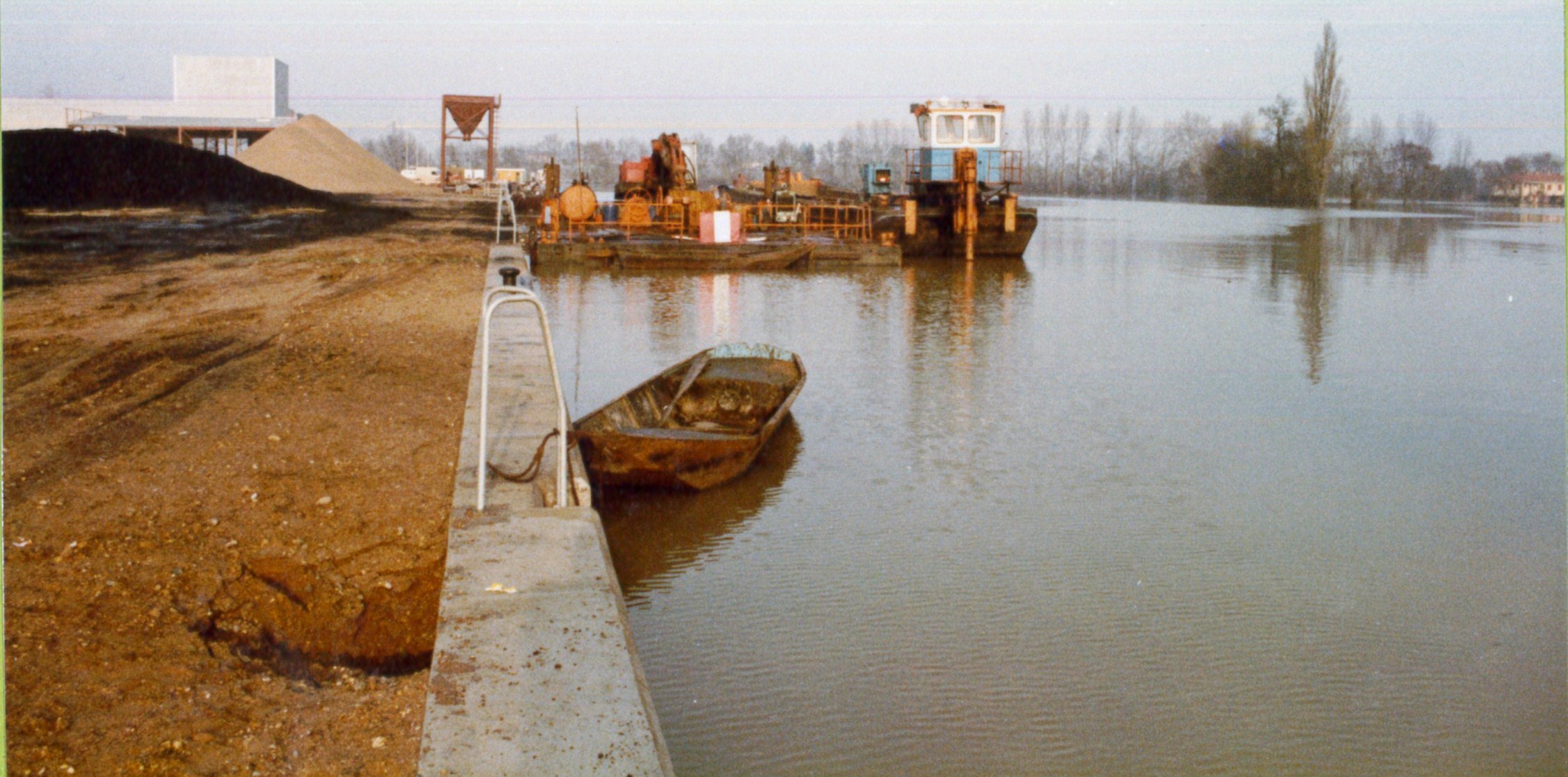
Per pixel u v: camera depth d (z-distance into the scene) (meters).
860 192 70.38
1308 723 7.27
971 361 20.34
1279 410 16.50
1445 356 21.55
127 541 7.96
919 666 7.96
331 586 7.64
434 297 21.48
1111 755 6.77
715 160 190.62
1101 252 48.84
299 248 31.61
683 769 6.61
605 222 44.62
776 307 27.42
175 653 6.33
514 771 4.82
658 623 8.66
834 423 15.26
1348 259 44.88
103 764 5.05
